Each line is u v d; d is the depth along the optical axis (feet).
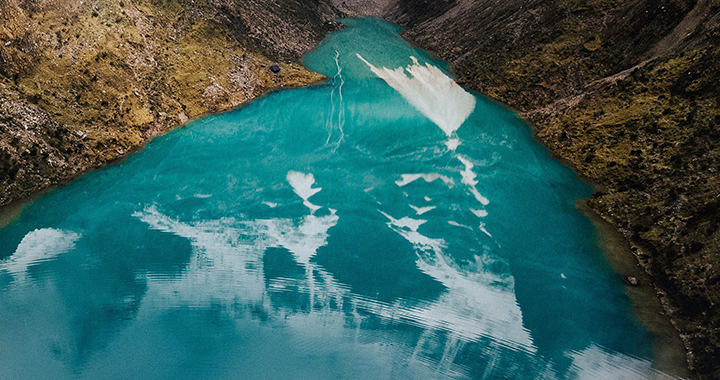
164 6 181.88
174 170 142.31
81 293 104.42
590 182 140.26
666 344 95.76
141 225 122.52
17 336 95.40
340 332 100.48
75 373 90.17
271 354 95.55
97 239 117.60
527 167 149.38
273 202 133.18
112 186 133.80
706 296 97.50
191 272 111.24
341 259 117.19
